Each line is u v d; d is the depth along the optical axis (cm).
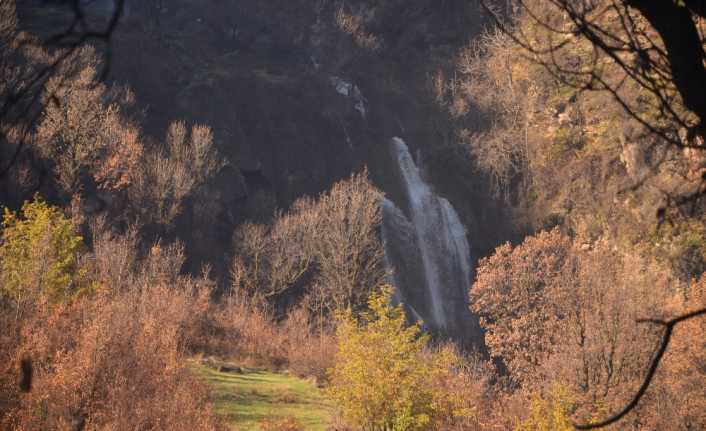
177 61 13150
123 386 3241
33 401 2983
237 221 11581
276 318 10275
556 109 12525
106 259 7119
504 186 13750
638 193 9300
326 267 10575
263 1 16112
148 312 5694
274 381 6353
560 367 5269
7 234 4022
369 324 4050
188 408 3619
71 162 8925
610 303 5444
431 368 4081
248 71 14025
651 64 469
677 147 478
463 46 16312
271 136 13175
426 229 14062
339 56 16125
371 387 3931
